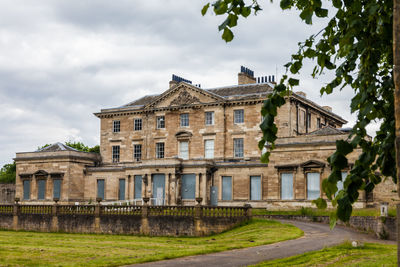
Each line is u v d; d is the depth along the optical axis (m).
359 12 5.94
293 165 55.81
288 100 63.78
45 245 31.44
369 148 5.62
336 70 6.43
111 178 72.19
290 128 63.59
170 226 42.06
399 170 4.98
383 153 5.63
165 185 64.06
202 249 27.16
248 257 23.33
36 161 74.69
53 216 47.81
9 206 51.25
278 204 56.44
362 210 45.12
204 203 62.81
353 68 6.22
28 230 49.22
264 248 27.09
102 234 44.88
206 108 69.88
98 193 73.12
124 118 76.00
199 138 69.75
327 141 54.41
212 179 65.25
